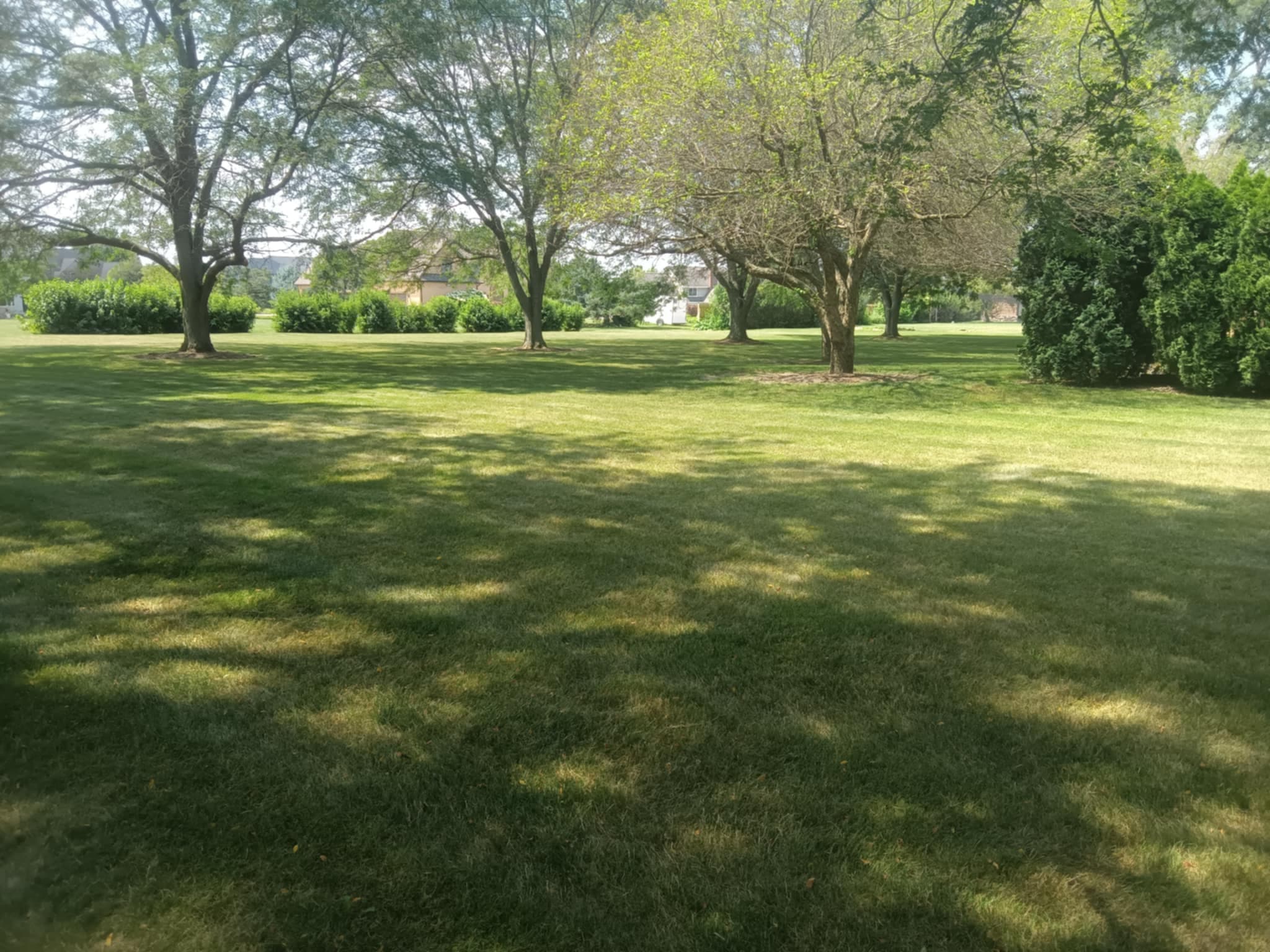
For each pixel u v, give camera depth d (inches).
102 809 102.2
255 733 120.0
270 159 734.5
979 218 668.1
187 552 202.5
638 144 562.9
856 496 267.0
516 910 86.7
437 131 885.8
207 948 81.3
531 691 133.6
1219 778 111.3
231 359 870.4
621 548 209.6
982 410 485.7
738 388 601.6
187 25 810.8
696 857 94.7
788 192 527.5
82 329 1488.7
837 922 85.1
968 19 254.8
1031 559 203.9
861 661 146.3
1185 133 801.6
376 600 172.1
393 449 338.6
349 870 92.2
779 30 534.9
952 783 109.3
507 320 2004.2
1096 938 83.2
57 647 147.4
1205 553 210.4
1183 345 552.4
